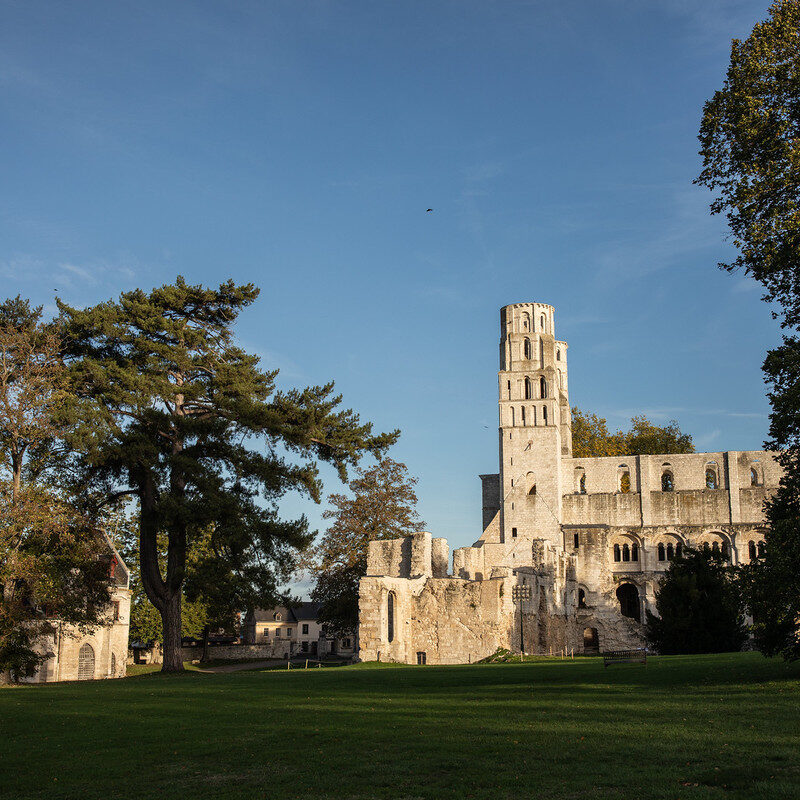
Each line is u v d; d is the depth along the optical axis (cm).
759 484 10794
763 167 3459
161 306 5731
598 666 4366
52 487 5169
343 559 9425
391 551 9006
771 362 3325
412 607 7775
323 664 8856
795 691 2762
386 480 9762
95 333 5481
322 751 2167
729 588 3447
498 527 10994
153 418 5212
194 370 5691
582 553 10569
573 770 1819
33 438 4925
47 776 2080
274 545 5469
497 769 1873
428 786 1786
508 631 7731
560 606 9250
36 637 5306
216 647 10581
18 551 4969
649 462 11112
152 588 5406
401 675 4353
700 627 6644
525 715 2541
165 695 3631
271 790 1844
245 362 5809
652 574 10650
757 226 3394
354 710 2847
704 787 1639
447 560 9444
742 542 10500
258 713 2883
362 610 7400
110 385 5181
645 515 10906
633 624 10244
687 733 2127
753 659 4331
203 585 5144
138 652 10288
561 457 11506
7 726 2808
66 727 2756
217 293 5828
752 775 1698
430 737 2258
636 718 2394
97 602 5531
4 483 4959
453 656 7562
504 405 11231
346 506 9706
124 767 2131
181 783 1961
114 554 7956
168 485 5291
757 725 2192
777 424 3269
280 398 5703
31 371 5066
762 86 3522
